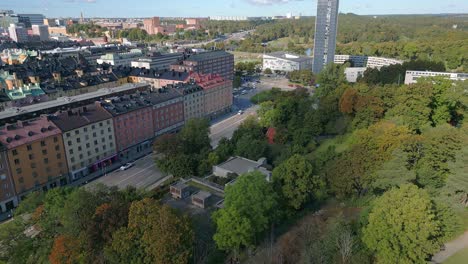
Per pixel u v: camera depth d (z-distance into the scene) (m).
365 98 142.75
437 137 95.50
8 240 80.88
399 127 107.94
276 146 150.75
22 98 193.38
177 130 198.62
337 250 76.38
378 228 70.44
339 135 151.50
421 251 67.50
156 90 195.75
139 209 75.12
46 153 131.25
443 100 133.12
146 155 169.75
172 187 116.50
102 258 72.19
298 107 169.50
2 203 120.19
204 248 88.50
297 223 97.94
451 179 85.19
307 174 98.94
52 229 83.12
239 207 85.12
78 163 144.12
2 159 117.75
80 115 147.12
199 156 138.38
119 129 160.62
